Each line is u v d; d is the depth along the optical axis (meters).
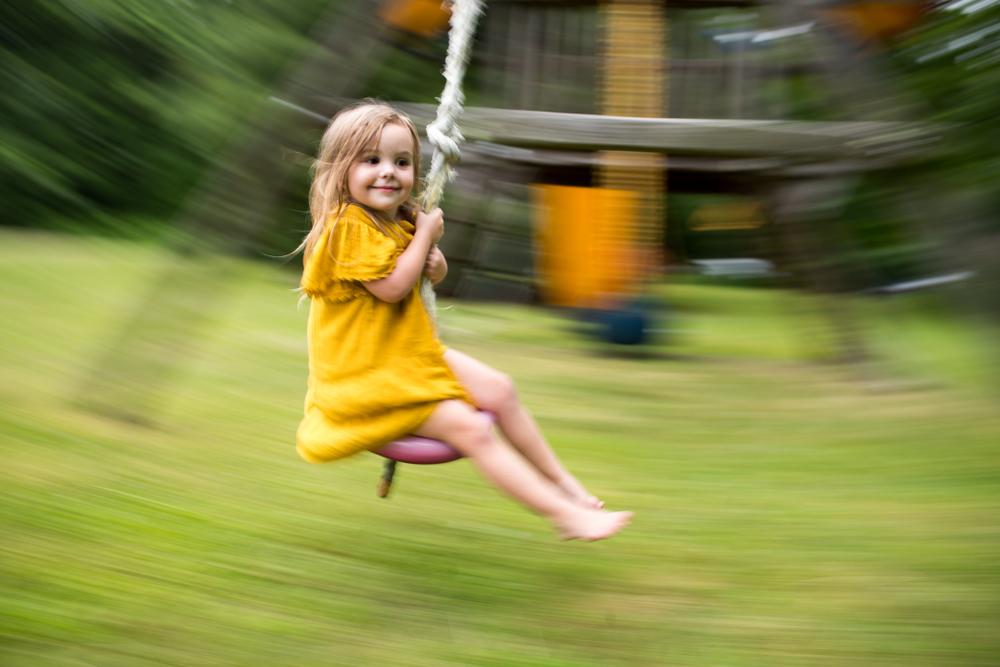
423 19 8.00
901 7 8.16
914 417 7.04
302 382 7.37
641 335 9.04
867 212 11.50
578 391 7.67
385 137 3.84
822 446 6.39
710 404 7.39
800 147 7.98
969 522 5.07
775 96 9.57
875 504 5.35
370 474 5.59
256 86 14.23
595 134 8.09
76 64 14.59
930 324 10.36
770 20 8.46
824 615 4.05
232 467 5.53
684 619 4.02
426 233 3.91
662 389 7.82
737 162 8.95
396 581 4.29
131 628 3.77
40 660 3.51
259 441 6.00
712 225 14.30
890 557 4.63
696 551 4.70
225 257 6.93
